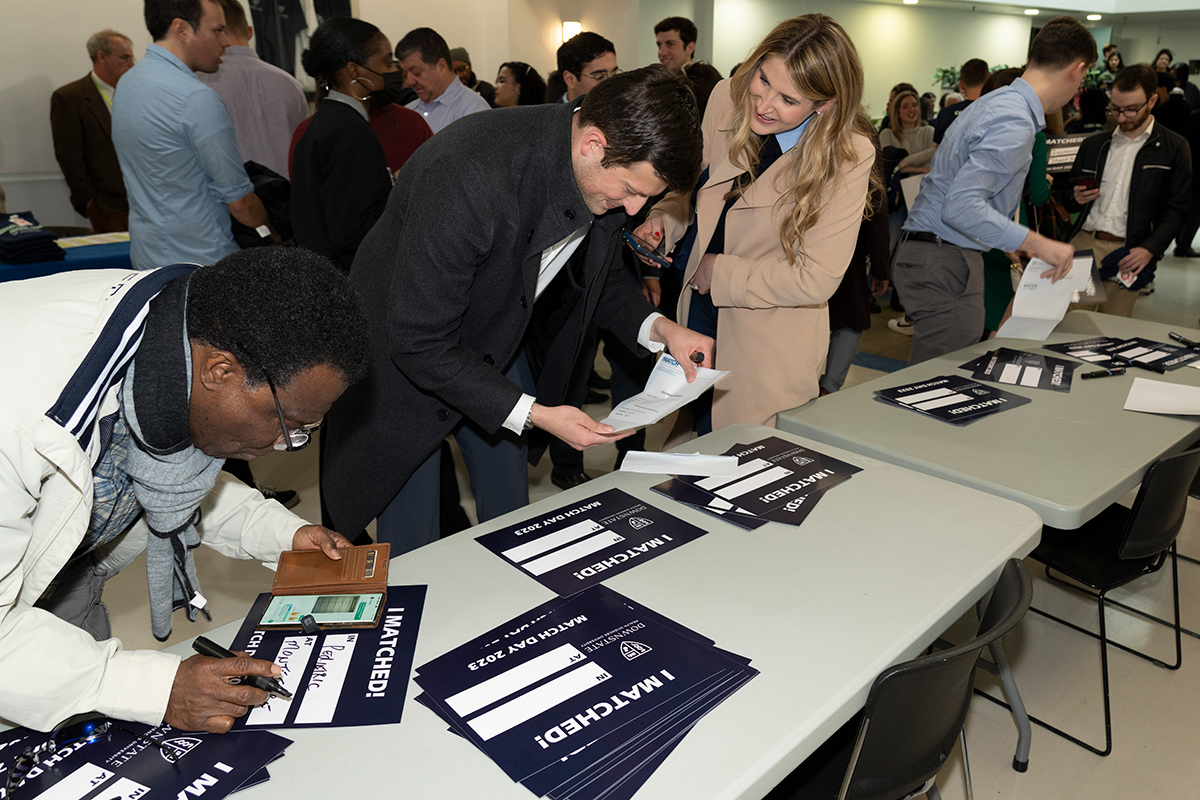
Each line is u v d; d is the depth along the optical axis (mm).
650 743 876
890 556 1263
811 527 1348
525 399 1396
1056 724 1943
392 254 1482
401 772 841
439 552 1266
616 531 1332
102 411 862
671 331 1673
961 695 1194
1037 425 1835
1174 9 13680
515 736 886
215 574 2518
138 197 2564
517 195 1324
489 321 1497
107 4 4965
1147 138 3303
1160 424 1849
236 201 2609
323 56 2396
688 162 1196
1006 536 1330
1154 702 2020
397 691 956
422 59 3943
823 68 1631
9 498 773
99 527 1019
